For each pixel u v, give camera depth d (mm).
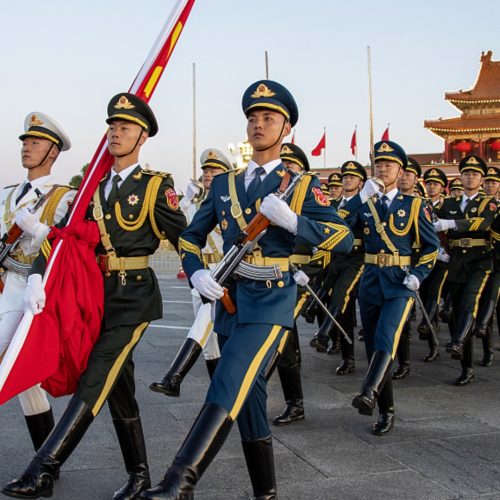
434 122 44875
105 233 3961
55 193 4570
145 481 3947
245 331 3436
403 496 4016
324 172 34375
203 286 3461
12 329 4297
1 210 4727
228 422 3094
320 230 3543
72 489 4082
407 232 5750
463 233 7730
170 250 25266
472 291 7352
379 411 5363
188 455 2951
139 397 6258
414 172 7309
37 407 4199
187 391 6508
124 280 3945
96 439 5016
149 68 4227
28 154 4629
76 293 3748
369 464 4551
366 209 5902
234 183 3773
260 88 3764
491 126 43812
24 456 4609
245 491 4070
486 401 6293
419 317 11984
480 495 4051
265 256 3596
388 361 5145
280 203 3428
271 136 3721
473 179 8141
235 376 3232
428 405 6137
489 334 7945
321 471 4410
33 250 4387
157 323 11039
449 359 8391
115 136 4055
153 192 4047
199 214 3881
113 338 3822
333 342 8688
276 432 5258
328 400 6273
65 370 3727
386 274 5664
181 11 4285
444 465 4547
